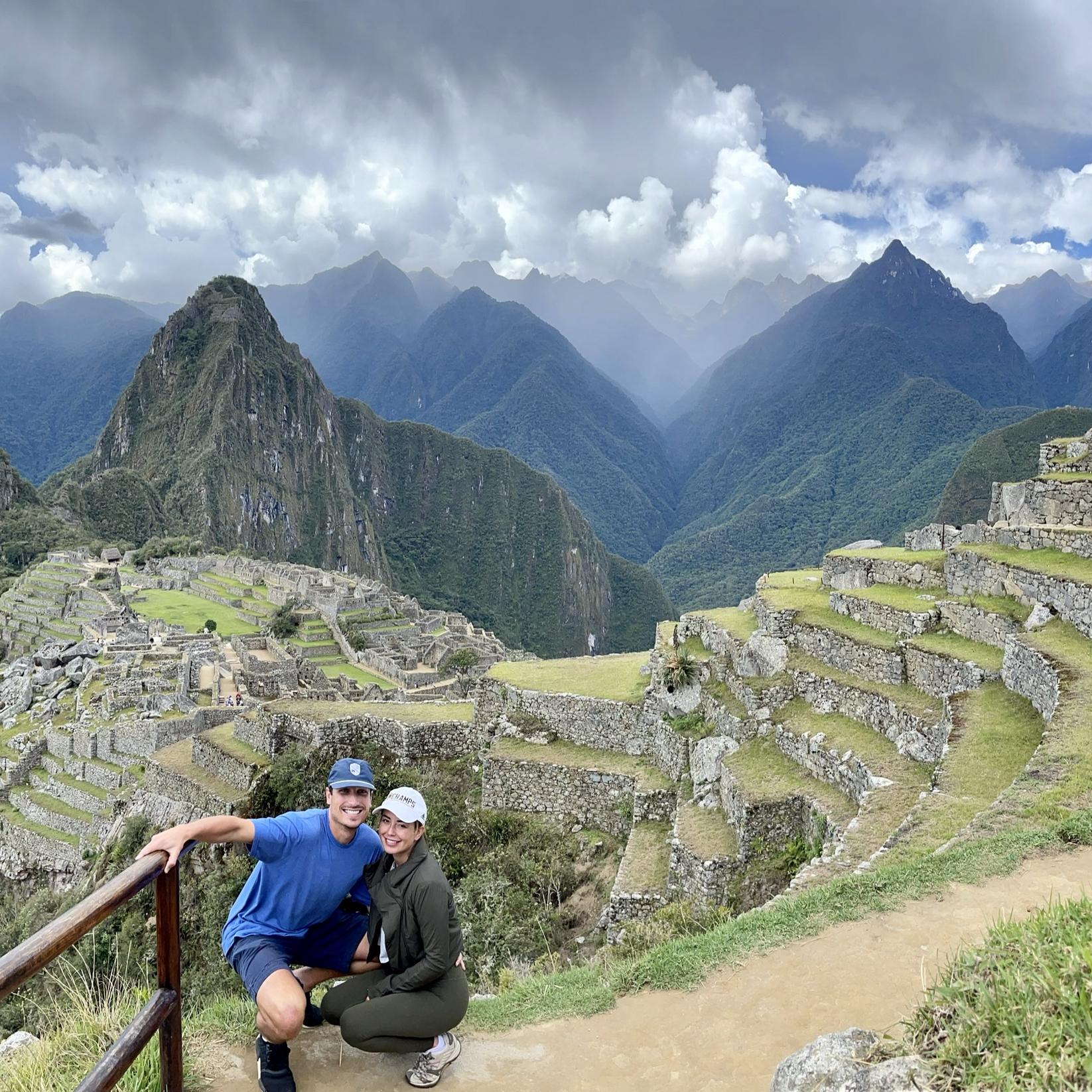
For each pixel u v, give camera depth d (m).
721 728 19.19
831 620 20.05
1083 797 9.66
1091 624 14.50
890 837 10.21
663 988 7.04
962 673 15.49
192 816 24.89
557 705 23.09
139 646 61.19
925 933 7.23
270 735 25.25
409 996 5.67
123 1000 6.98
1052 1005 4.41
